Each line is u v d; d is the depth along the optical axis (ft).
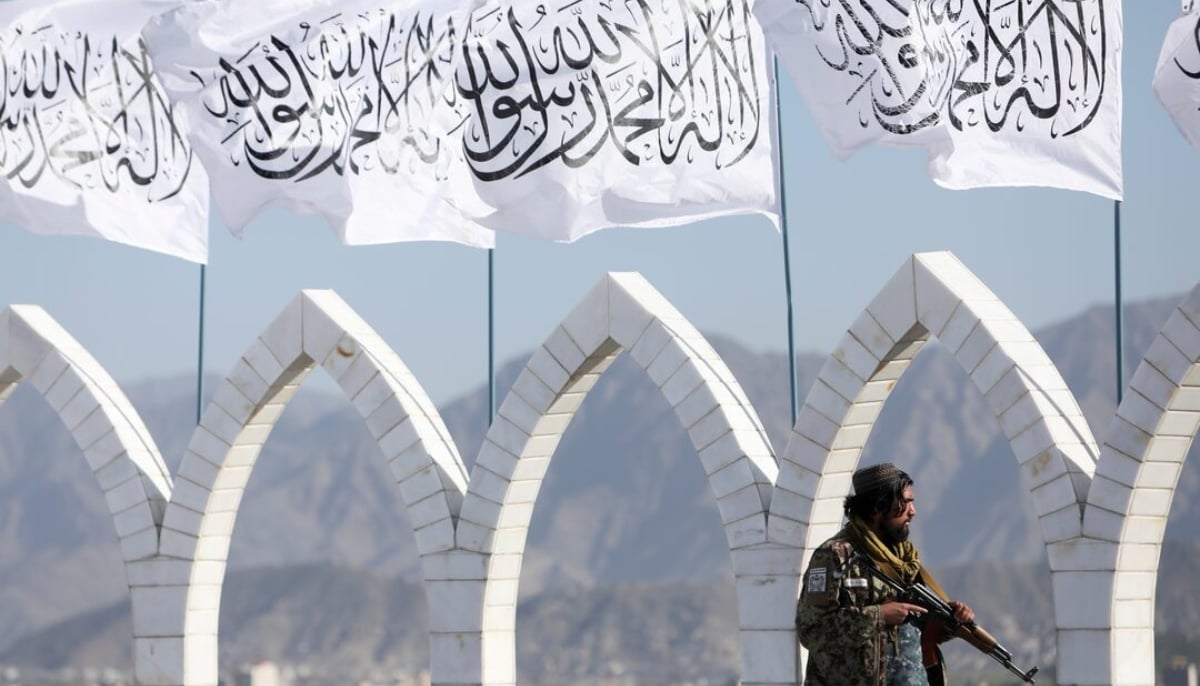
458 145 54.29
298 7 54.03
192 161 58.23
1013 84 44.57
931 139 44.14
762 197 48.67
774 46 45.34
